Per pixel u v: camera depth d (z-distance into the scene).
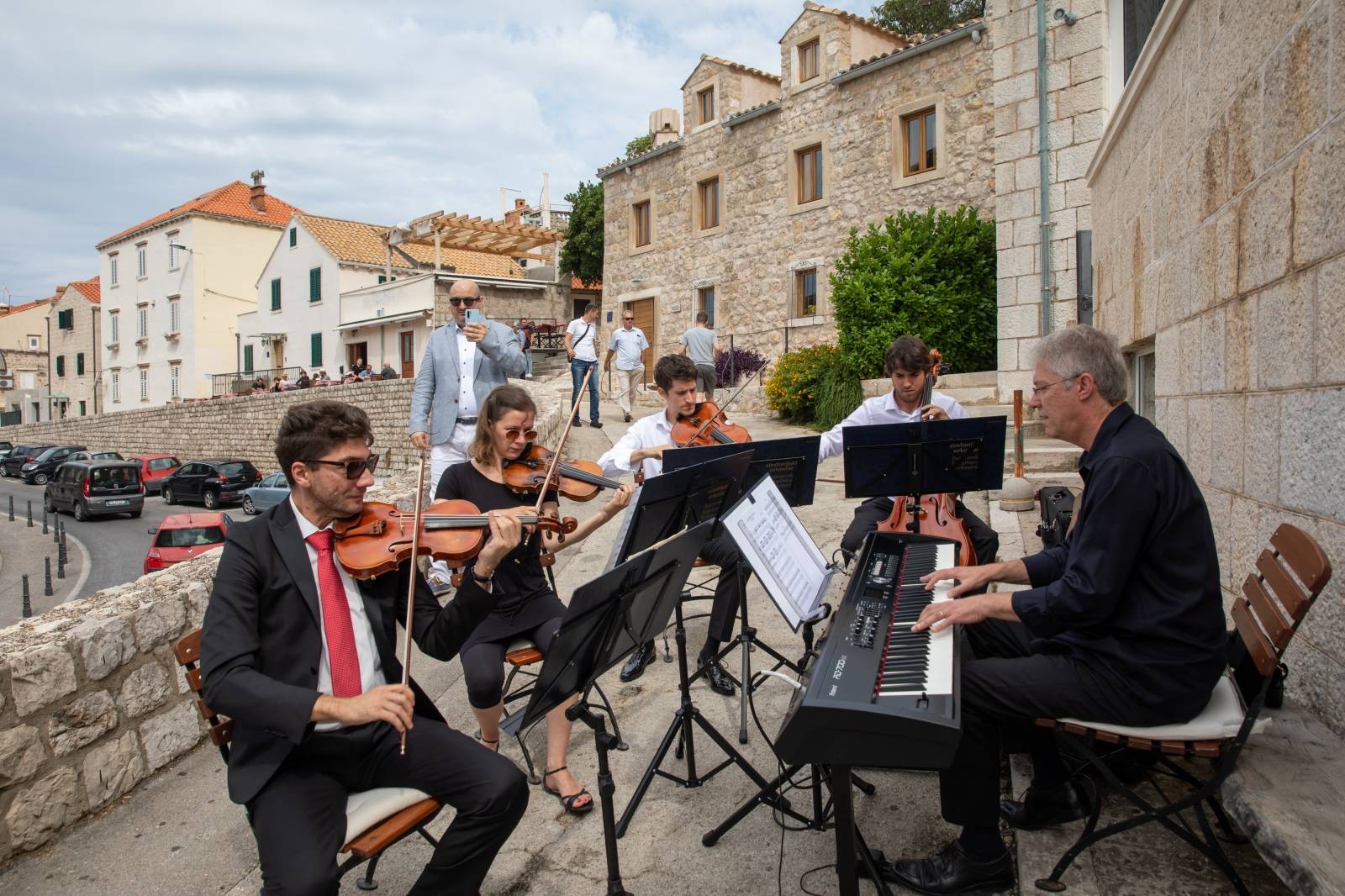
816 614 2.54
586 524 3.47
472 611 2.28
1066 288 8.83
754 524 2.54
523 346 5.75
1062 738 2.21
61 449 34.81
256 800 2.06
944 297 11.47
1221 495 3.51
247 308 36.62
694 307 18.28
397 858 2.84
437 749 2.19
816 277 15.81
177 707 3.54
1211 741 2.07
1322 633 2.52
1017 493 6.56
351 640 2.23
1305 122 2.60
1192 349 3.95
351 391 22.69
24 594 12.89
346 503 2.21
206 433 29.16
